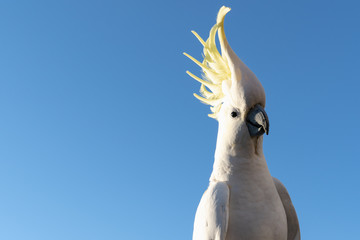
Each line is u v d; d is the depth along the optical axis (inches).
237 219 37.0
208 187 39.0
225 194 37.3
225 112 38.8
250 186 37.6
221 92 40.2
